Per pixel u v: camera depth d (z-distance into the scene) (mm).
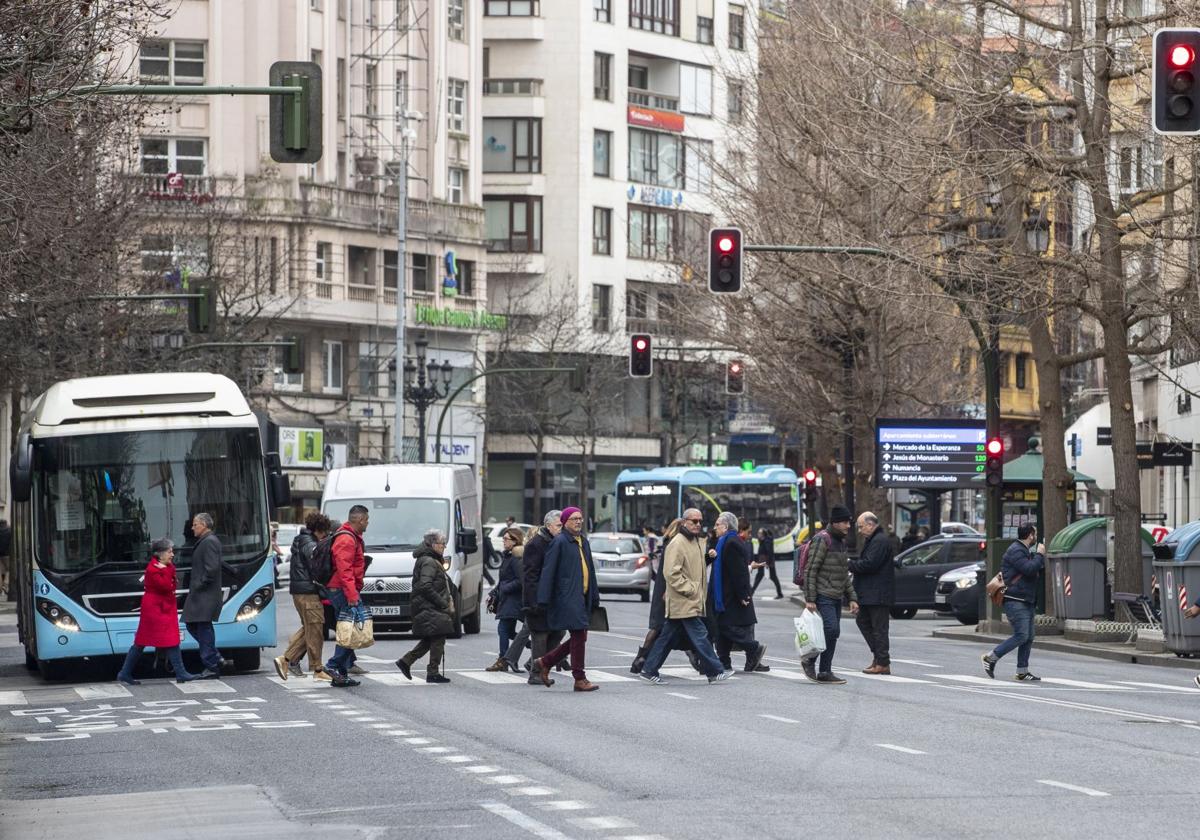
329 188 181625
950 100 82125
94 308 106062
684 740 39250
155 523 60344
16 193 67625
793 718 44406
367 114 186875
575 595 53719
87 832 28094
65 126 63406
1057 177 77562
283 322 177000
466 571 83312
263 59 177750
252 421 61406
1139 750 36969
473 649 74688
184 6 175875
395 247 189625
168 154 176625
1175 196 83750
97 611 59594
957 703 48875
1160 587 70438
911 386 136625
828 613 57281
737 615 60625
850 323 113625
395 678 59688
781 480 178625
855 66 99812
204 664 60500
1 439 141500
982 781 32000
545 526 56312
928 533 140000
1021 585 59219
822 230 109562
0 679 63281
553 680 56906
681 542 56812
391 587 79312
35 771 36594
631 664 65750
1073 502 98562
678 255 143875
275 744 39969
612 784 31906
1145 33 80250
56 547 59781
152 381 61375
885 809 28516
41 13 56281
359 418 185625
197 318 90688
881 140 86375
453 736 40844
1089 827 26547
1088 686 56469
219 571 59125
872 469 117625
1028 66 80375
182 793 32312
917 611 120500
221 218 148125
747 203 121125
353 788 32156
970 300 82750
